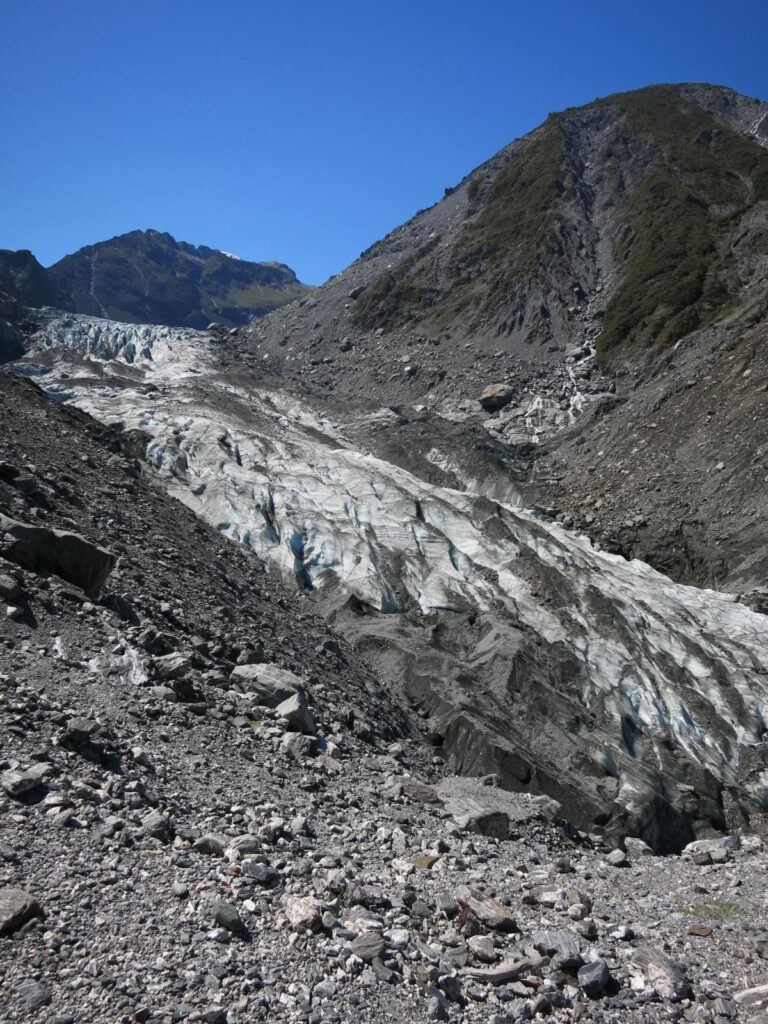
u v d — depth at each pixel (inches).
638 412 1955.0
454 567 1176.2
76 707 364.8
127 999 210.1
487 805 465.7
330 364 2920.8
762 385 1695.4
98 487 833.5
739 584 1332.4
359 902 287.7
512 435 2128.4
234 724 439.2
